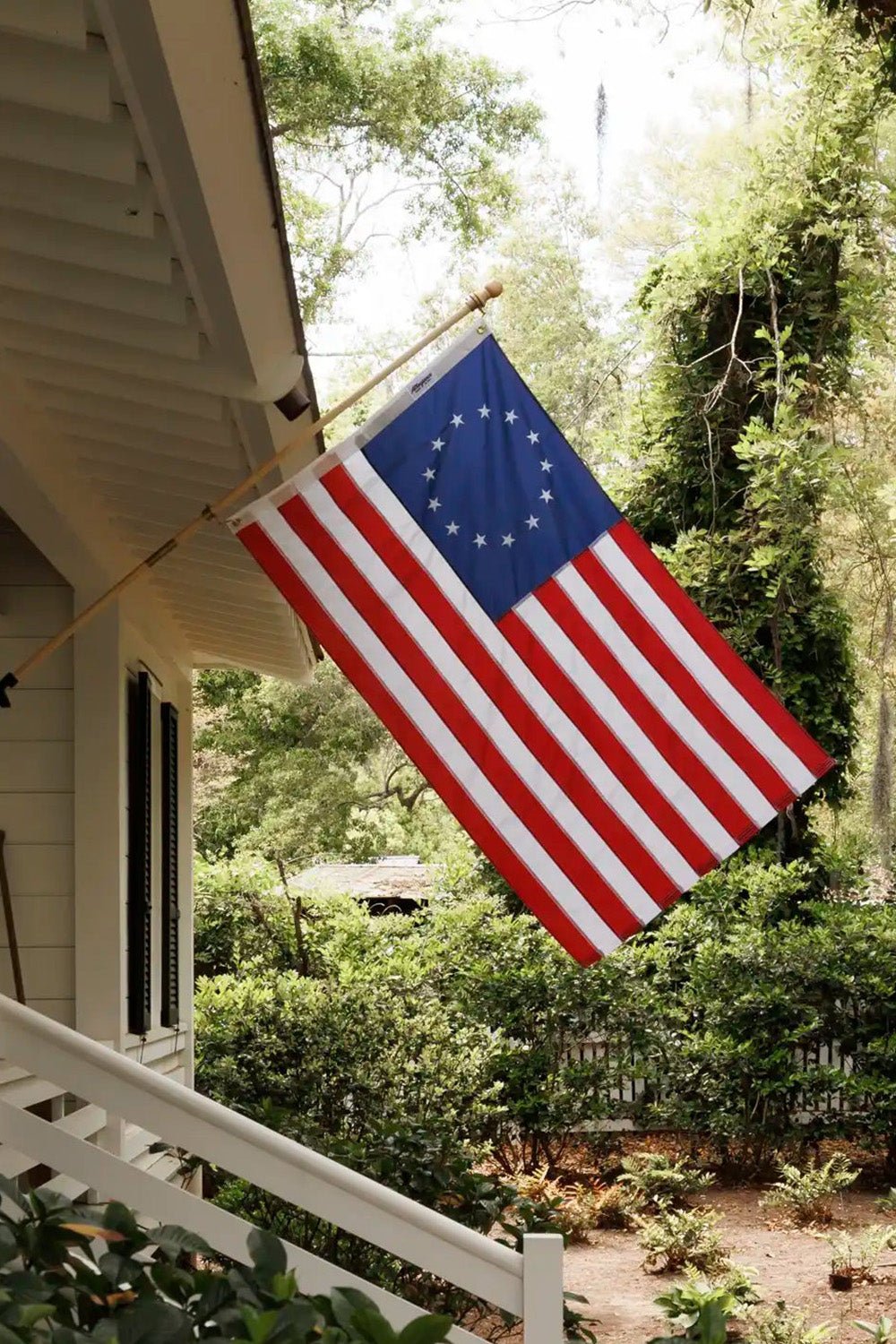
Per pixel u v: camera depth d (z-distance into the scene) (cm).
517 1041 1316
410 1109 1129
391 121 2308
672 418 1689
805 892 1589
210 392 429
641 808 485
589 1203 1168
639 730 489
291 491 491
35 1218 266
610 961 1352
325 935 1488
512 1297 375
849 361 1730
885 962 1338
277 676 1052
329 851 2584
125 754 719
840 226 1584
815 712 1616
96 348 433
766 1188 1300
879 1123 1308
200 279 361
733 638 1585
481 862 1590
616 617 492
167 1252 279
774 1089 1304
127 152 321
